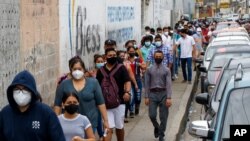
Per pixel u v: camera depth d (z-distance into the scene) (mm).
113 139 13250
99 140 11000
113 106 11078
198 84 26875
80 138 7895
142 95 20391
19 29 11688
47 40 13789
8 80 10898
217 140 7285
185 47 24719
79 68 9258
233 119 7605
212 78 16688
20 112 6320
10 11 11117
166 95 12906
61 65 15055
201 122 7621
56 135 6391
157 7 40531
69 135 7988
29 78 6273
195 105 20594
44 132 6352
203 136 7430
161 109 13016
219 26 44875
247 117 7613
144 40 19219
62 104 8500
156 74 12898
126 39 26406
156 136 13445
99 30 20062
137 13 30031
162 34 25641
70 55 15961
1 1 10586
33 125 6297
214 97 10547
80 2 17125
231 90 8109
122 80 11297
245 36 25578
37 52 12969
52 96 14219
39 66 13125
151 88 12984
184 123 16734
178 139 14305
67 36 15641
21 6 11844
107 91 11039
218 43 22016
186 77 25359
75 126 8000
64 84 9359
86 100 9281
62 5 15148
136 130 14688
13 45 11273
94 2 19156
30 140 6316
